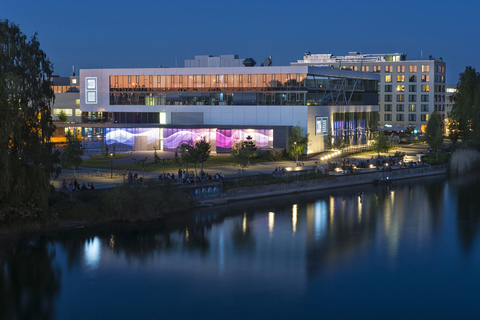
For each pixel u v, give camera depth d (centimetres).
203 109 15688
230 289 6328
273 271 6862
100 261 7062
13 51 7950
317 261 7219
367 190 11719
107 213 8588
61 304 5931
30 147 7900
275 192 10875
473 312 5850
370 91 18512
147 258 7194
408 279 6669
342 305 5969
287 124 15025
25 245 7475
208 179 10306
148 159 13675
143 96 16138
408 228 8744
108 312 5778
